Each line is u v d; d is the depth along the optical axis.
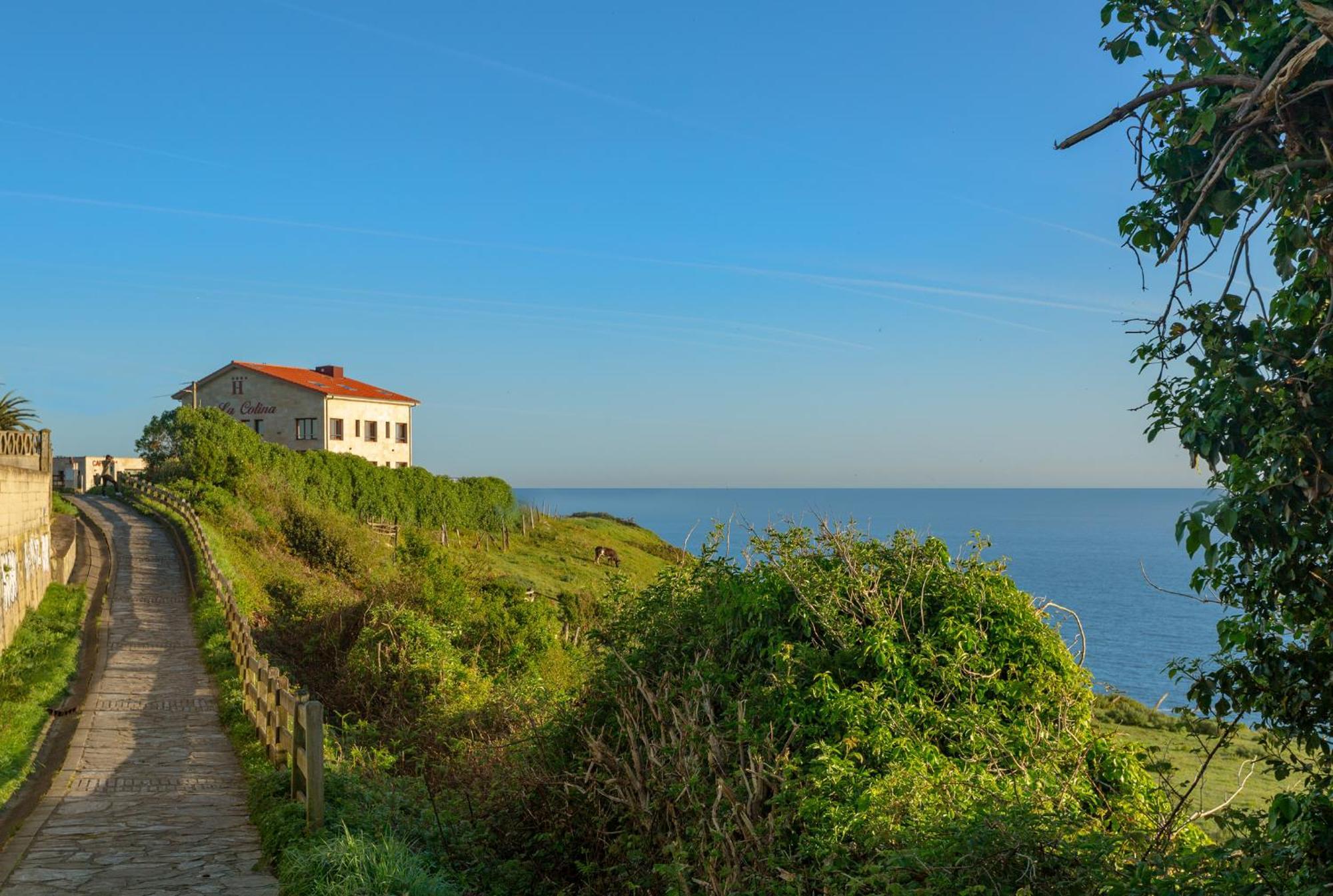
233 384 54.31
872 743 7.23
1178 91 4.43
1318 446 3.97
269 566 30.59
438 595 22.38
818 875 6.13
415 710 16.00
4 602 17.69
